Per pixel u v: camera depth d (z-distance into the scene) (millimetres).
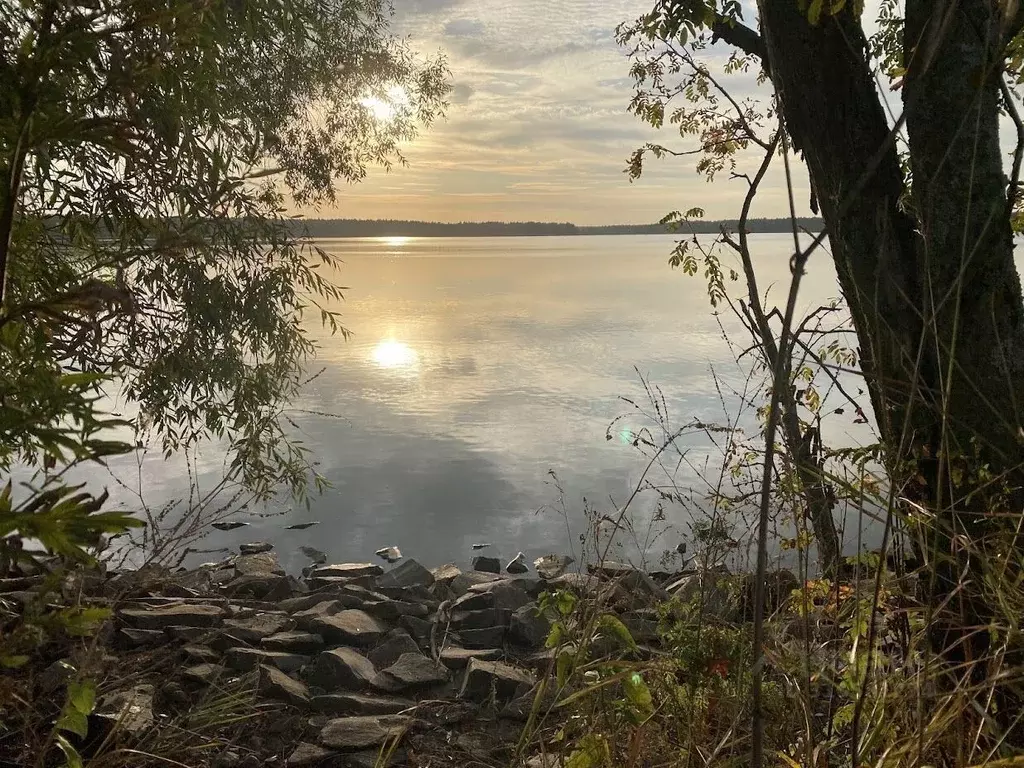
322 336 28359
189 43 1266
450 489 10273
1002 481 2334
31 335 1383
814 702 2217
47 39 1087
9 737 2893
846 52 2803
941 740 1842
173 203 3109
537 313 37969
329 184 8203
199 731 3328
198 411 5254
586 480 10344
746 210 1415
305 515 9195
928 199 1669
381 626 4996
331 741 3453
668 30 4215
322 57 7582
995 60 1551
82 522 1037
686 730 2340
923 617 2186
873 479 2393
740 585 2707
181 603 5004
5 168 1124
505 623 5207
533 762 3039
